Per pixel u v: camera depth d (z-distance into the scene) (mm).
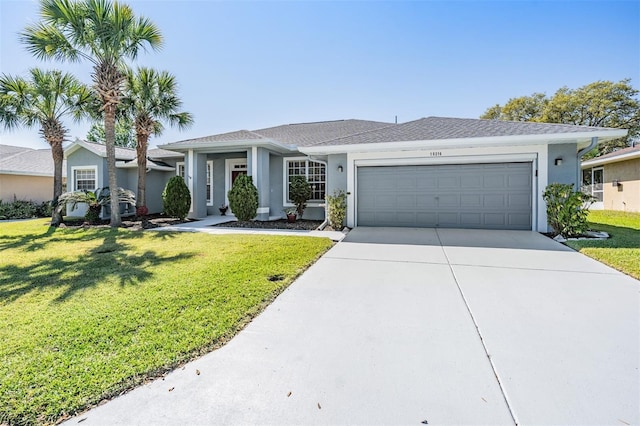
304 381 2371
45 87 11945
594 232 8758
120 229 10695
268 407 2098
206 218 14266
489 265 5688
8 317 3436
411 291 4340
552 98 29375
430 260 6090
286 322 3379
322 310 3695
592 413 2020
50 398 2141
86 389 2240
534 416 2002
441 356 2697
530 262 5863
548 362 2588
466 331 3146
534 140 8391
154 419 1992
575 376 2395
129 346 2818
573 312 3566
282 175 14430
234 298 3975
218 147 12969
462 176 10062
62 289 4367
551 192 8609
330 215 10523
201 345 2855
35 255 6613
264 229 10711
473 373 2451
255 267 5453
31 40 9758
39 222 13539
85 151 15930
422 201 10445
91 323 3277
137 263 5832
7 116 11672
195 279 4773
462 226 10117
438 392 2236
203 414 2037
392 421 1970
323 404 2123
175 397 2195
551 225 8734
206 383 2348
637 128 26484
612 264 5535
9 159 18297
